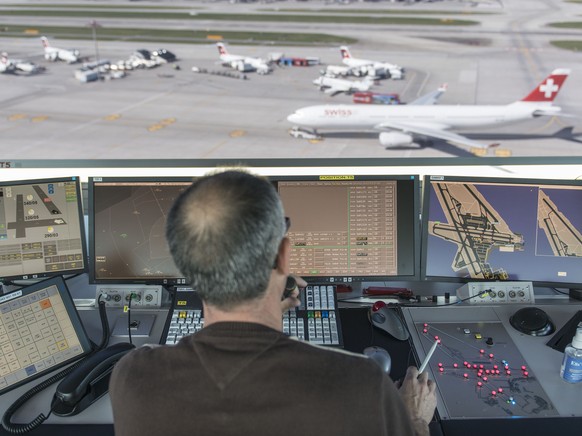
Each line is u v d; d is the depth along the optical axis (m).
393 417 0.70
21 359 1.38
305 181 1.64
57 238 1.69
